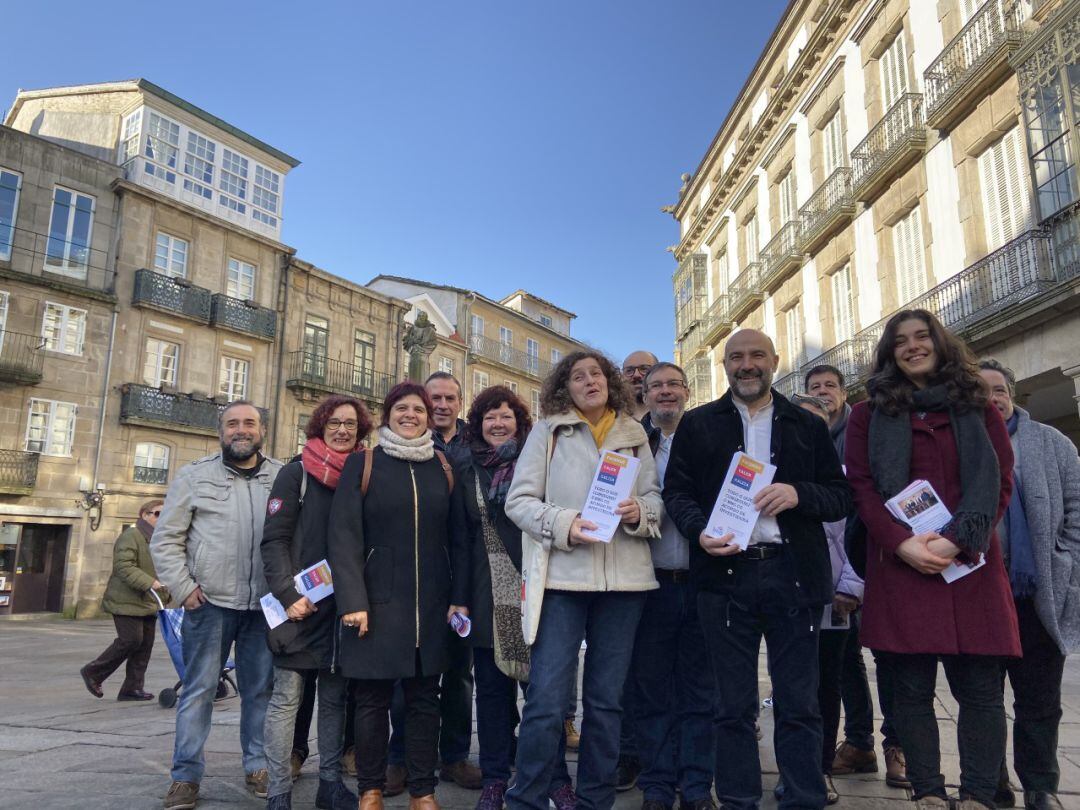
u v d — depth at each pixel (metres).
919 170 13.48
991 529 2.70
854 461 3.07
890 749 3.73
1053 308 9.66
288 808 3.19
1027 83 10.12
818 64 17.42
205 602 3.57
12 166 19.84
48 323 20.03
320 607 3.37
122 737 4.88
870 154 14.77
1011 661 3.25
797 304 18.27
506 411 3.78
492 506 3.48
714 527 2.87
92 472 20.36
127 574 6.48
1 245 19.47
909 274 13.90
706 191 25.84
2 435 18.94
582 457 3.13
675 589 3.39
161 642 13.20
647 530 2.99
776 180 19.50
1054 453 3.28
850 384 14.71
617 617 2.98
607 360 3.31
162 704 6.23
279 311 25.81
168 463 21.98
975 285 11.59
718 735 2.87
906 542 2.77
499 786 3.34
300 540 3.51
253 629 3.72
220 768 4.06
